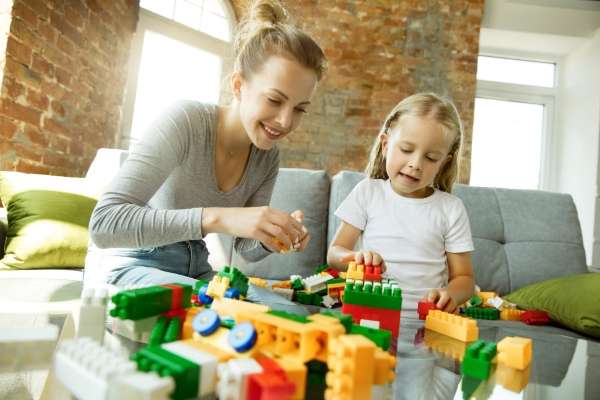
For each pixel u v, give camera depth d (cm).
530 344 48
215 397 32
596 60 319
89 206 159
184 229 76
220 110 108
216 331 39
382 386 36
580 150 323
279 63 84
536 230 177
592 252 296
